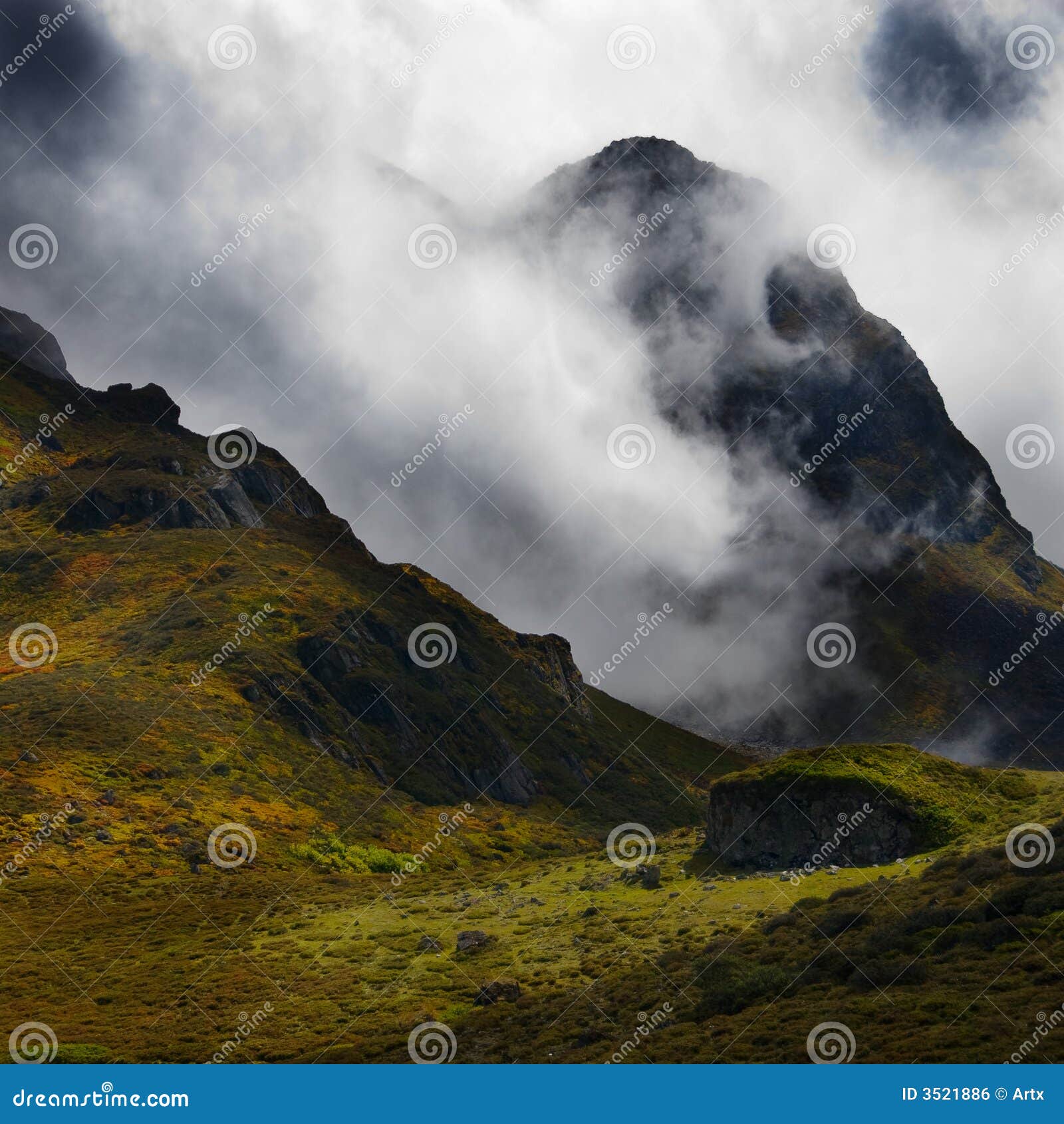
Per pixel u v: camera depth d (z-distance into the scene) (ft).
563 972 151.43
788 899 161.79
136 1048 144.25
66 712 347.97
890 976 116.16
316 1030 145.48
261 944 193.98
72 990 176.86
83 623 469.57
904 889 147.64
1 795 276.82
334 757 422.41
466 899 212.02
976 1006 103.91
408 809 402.93
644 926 165.07
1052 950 112.06
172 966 184.75
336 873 274.16
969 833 171.42
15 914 217.36
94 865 251.19
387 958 175.63
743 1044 107.34
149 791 308.60
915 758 196.13
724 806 199.11
